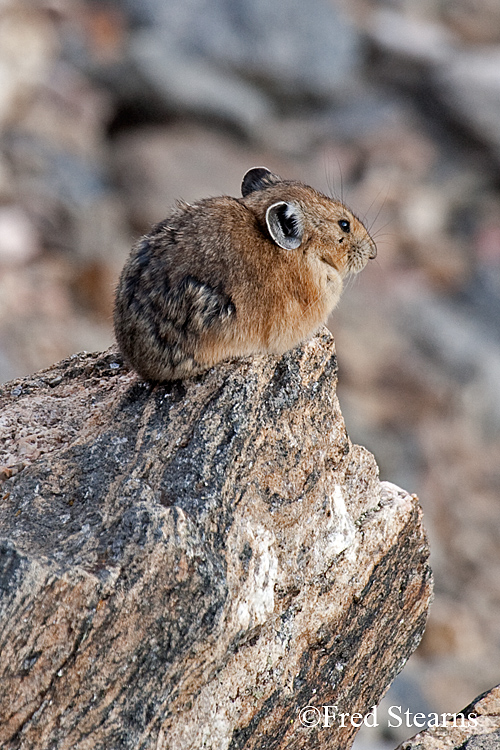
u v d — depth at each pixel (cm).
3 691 842
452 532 3294
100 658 871
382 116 5112
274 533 1024
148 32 5072
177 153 4516
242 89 5072
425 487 3403
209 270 1095
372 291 4297
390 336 4075
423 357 4025
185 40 5109
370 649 1143
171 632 895
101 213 4078
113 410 1095
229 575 948
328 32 5316
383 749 1986
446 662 2723
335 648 1089
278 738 1039
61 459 1024
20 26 4325
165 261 1095
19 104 4312
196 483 985
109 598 875
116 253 4019
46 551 914
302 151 4928
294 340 1126
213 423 1034
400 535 1141
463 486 3494
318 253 1217
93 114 4538
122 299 1112
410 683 2458
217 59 5084
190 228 1121
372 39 5491
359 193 4669
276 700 1020
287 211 1139
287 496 1044
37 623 853
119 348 1143
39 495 987
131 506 940
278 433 1052
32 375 1228
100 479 997
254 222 1155
